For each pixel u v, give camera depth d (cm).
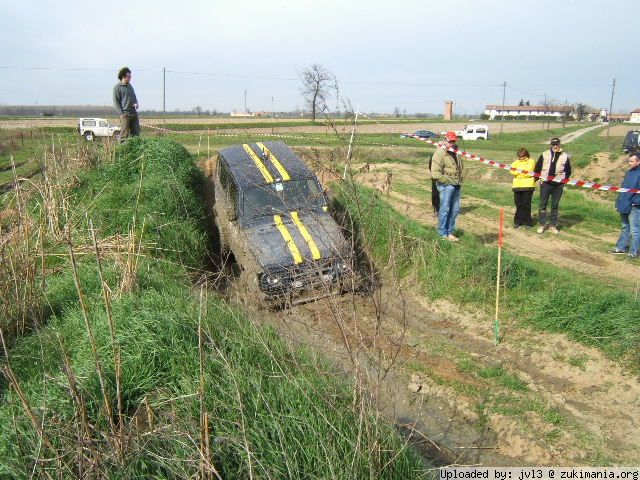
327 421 388
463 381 559
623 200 903
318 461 380
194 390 444
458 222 1159
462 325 680
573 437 468
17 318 594
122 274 664
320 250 749
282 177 871
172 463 373
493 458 459
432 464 453
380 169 1814
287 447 387
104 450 389
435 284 757
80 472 349
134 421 431
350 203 866
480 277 739
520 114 10088
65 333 570
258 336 507
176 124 4466
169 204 962
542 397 527
